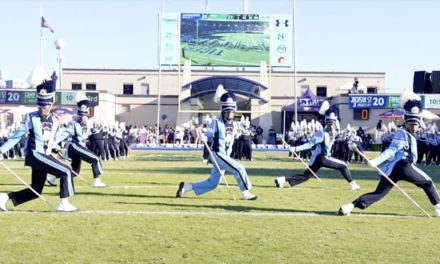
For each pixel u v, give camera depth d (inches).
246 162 1059.9
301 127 1339.8
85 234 319.3
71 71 2388.0
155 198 474.3
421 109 397.1
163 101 2316.7
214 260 268.2
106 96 2094.0
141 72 2388.0
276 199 478.9
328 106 592.7
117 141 1155.3
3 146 390.3
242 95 2042.3
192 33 1968.5
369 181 662.5
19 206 419.8
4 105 1894.7
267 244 300.5
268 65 2007.9
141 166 882.1
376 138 1713.8
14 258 268.2
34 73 400.2
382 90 2363.4
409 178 393.7
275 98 2266.2
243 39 1983.3
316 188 574.2
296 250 288.4
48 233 321.1
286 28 1990.7
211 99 2063.2
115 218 369.7
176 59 1973.4
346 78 2363.4
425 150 1081.4
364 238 317.7
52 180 562.6
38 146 392.8
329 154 571.5
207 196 491.5
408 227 351.3
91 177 665.0
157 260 267.1
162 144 1814.7
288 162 1061.1
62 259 267.3
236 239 311.1
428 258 275.4
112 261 265.0
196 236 317.4
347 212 393.7
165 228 338.3
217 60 1982.0
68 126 574.9
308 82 2357.3
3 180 613.3
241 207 427.5
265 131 2044.8
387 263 266.2
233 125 477.1
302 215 392.2
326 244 302.0
